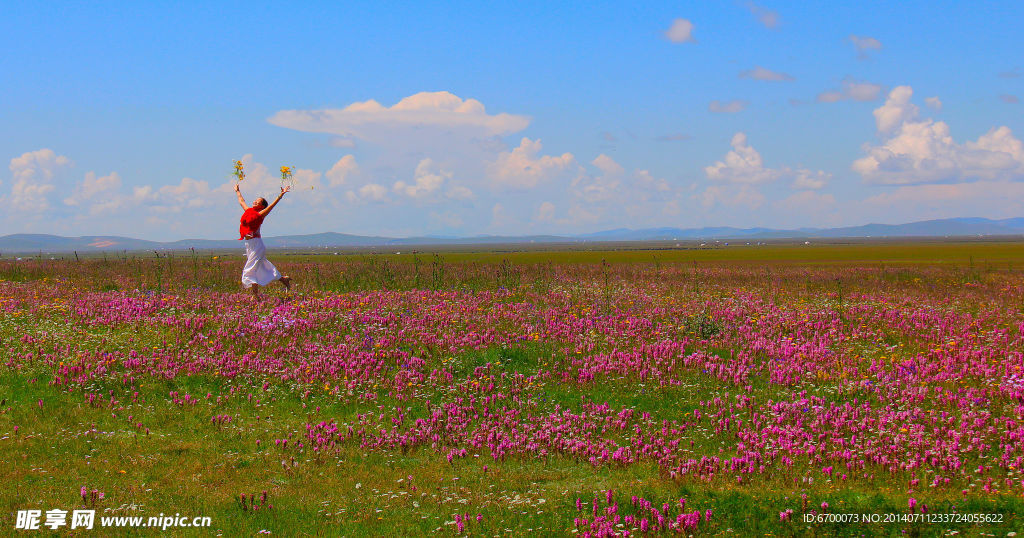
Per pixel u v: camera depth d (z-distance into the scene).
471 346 16.73
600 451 10.97
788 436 11.29
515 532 8.23
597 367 15.07
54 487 9.35
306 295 23.86
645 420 12.45
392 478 10.15
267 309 20.53
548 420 12.36
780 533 8.11
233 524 8.41
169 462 10.53
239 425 12.19
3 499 8.85
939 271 41.25
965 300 25.28
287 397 13.61
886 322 20.02
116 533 8.11
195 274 30.69
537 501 9.21
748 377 14.57
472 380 14.39
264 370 14.73
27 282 29.27
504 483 9.93
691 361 15.48
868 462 10.45
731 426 12.02
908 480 9.80
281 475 10.18
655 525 8.27
